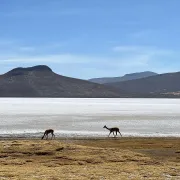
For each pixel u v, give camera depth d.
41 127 77.00
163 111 153.75
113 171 27.91
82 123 88.00
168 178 25.20
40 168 29.53
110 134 66.50
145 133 68.56
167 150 44.78
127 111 151.50
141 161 34.16
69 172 27.27
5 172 26.88
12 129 72.25
